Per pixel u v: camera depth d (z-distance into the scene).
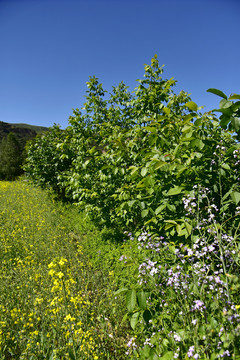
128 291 1.59
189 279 1.95
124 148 3.39
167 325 1.88
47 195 8.96
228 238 1.99
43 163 9.52
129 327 2.56
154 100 4.60
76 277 3.23
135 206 3.64
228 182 2.61
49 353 2.12
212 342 1.51
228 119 1.98
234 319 1.44
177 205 2.72
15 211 6.72
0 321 2.36
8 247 4.11
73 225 6.00
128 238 4.60
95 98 5.64
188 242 2.32
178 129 2.95
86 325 2.44
